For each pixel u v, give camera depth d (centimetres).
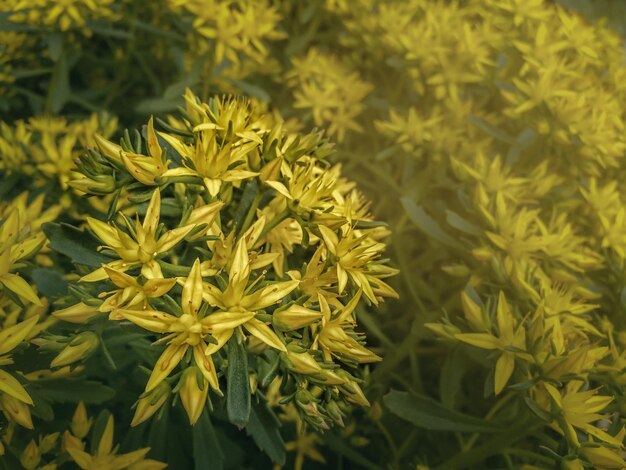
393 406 12
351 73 17
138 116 17
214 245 9
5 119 16
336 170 11
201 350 8
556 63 14
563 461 10
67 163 13
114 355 12
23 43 15
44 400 10
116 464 10
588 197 14
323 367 8
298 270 10
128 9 16
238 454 13
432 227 13
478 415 14
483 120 14
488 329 11
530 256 12
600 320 12
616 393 11
